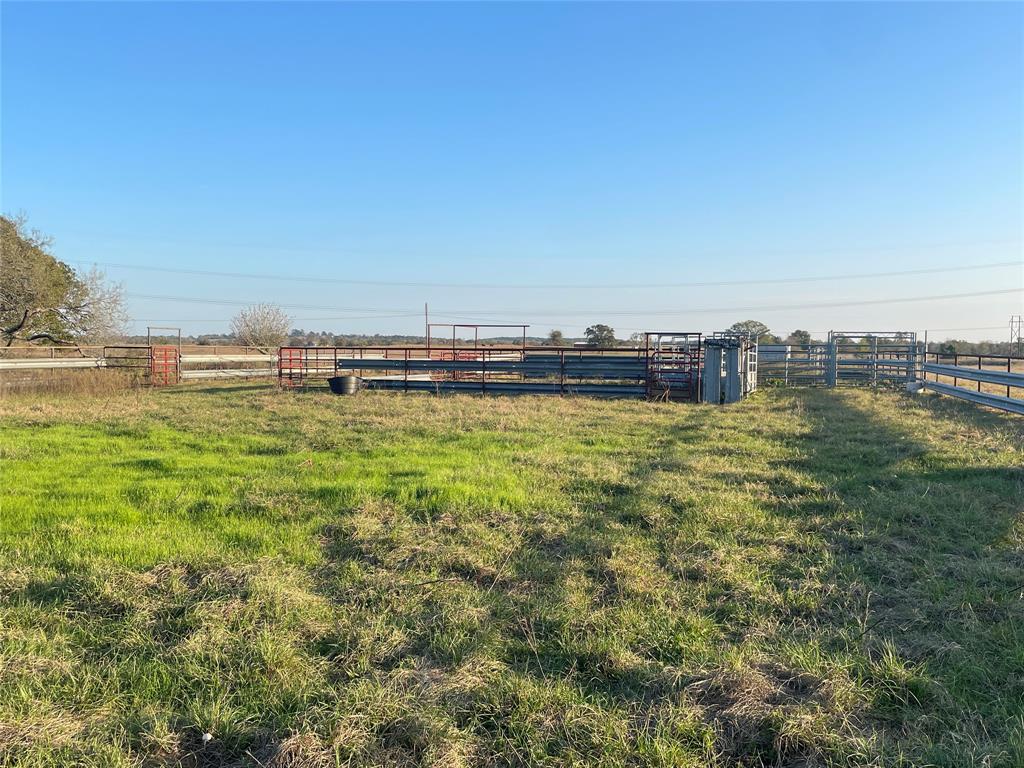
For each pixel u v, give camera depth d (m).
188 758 2.84
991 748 2.74
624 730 2.92
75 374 21.25
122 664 3.51
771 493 7.00
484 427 12.33
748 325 40.62
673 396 17.89
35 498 6.76
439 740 2.83
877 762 2.70
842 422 12.73
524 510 6.31
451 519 6.02
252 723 3.01
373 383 20.73
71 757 2.80
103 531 5.67
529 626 3.96
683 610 4.14
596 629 3.87
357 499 6.64
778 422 12.77
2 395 18.47
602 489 7.25
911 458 8.81
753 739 2.87
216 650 3.62
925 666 3.35
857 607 4.16
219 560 4.94
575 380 23.58
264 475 7.88
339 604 4.27
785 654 3.51
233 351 43.22
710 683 3.22
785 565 4.94
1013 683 3.22
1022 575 4.53
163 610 4.13
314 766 2.69
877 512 6.14
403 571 4.86
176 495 6.88
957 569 4.67
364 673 3.42
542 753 2.78
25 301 31.55
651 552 5.21
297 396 18.61
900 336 26.45
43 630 3.89
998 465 8.11
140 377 23.84
